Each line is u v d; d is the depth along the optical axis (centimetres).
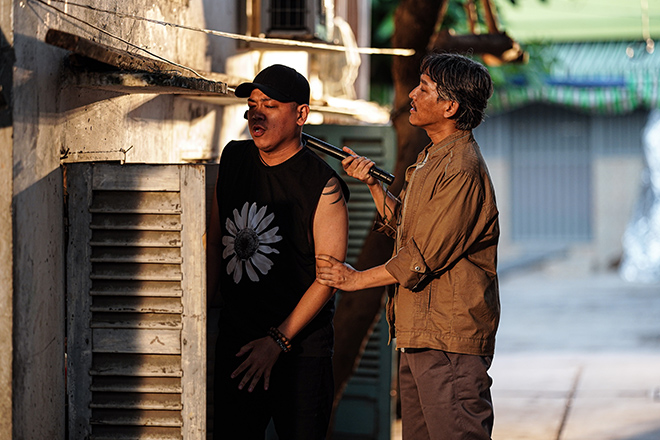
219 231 372
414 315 353
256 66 623
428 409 355
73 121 339
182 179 332
